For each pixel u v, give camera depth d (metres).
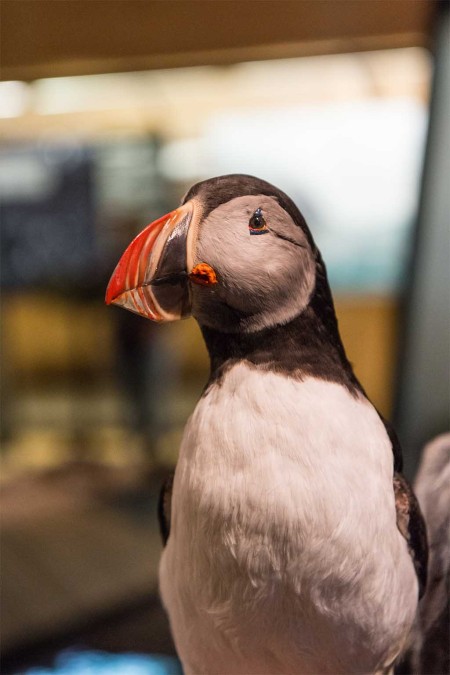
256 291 0.56
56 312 2.61
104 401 2.79
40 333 2.74
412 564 0.59
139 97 1.94
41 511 2.12
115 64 1.20
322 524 0.52
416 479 0.75
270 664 0.58
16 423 2.75
